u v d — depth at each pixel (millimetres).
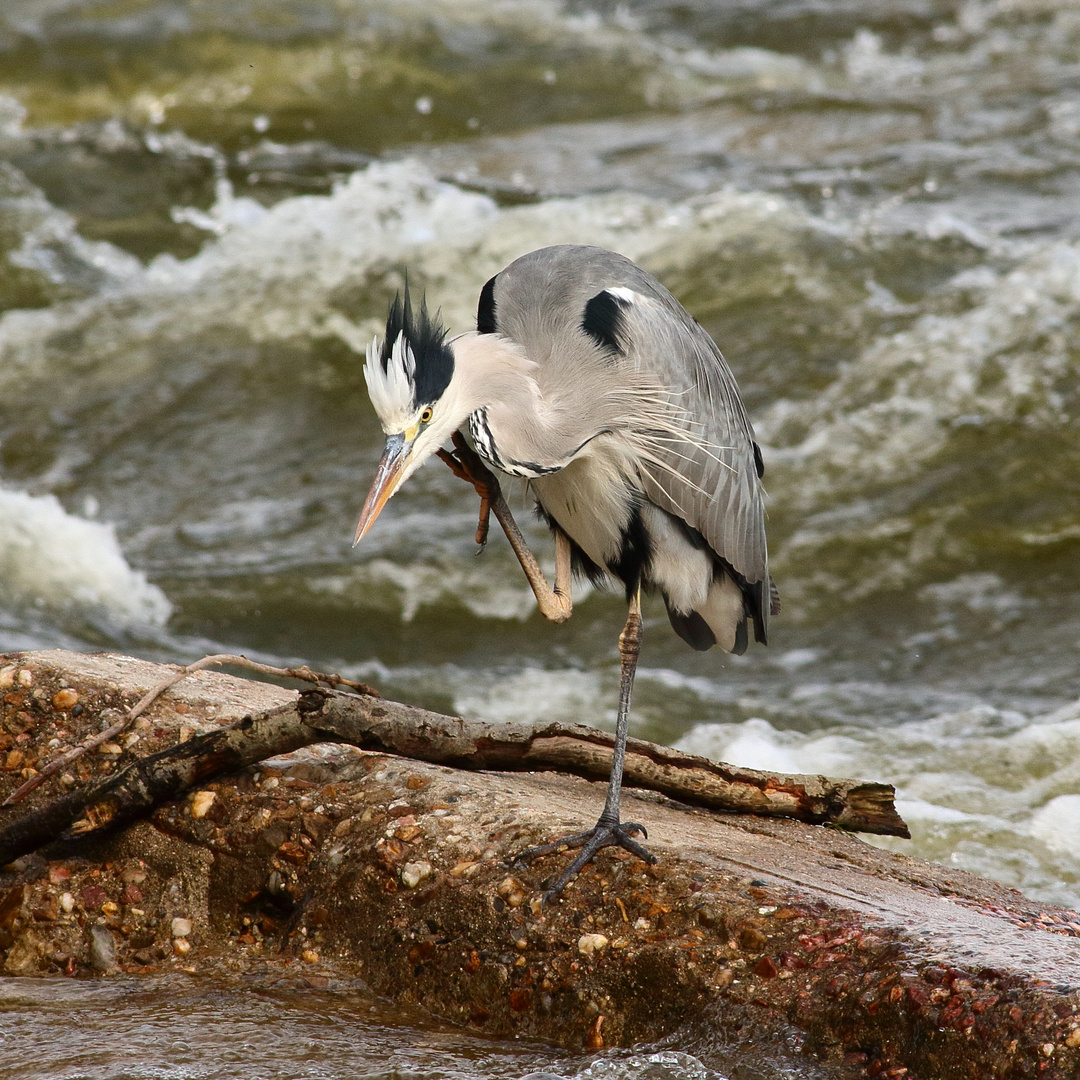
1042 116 23391
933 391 16250
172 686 7047
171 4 26531
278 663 12805
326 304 18984
